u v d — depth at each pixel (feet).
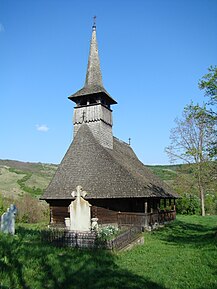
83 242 36.60
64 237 37.73
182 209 124.88
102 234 40.06
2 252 29.27
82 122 80.59
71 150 73.56
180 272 28.89
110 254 34.24
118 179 63.36
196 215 117.08
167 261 33.24
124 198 64.95
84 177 66.13
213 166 63.77
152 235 56.75
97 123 78.69
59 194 64.59
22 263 27.09
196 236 56.75
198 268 30.14
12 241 35.68
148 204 77.41
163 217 78.38
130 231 42.80
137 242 44.04
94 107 80.23
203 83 48.62
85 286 23.77
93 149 71.41
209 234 55.11
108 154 69.46
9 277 23.38
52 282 24.06
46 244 37.45
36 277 24.57
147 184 70.18
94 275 26.45
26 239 40.78
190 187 120.06
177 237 55.57
